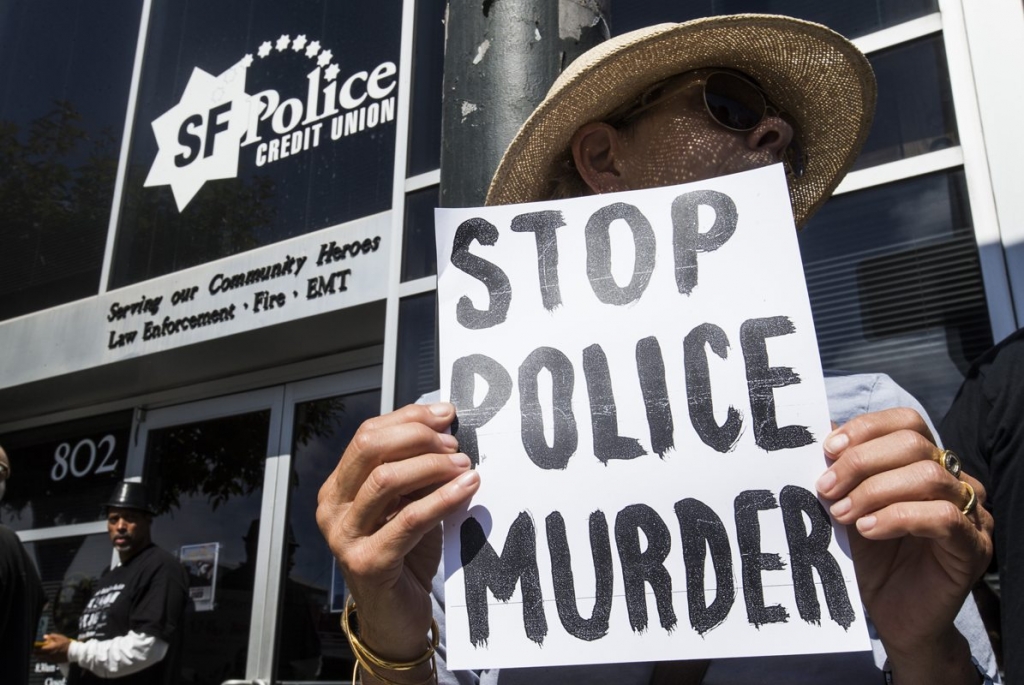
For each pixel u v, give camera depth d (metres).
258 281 3.47
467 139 1.49
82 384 4.04
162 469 4.02
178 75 4.16
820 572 0.78
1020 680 0.85
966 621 0.95
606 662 0.80
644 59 1.10
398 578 0.85
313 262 3.33
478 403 0.89
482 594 0.84
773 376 0.84
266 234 3.58
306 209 3.51
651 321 0.89
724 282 0.89
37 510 4.30
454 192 1.49
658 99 1.13
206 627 3.60
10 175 4.59
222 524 3.75
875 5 2.46
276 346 3.58
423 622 0.88
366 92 3.48
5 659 2.65
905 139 2.32
